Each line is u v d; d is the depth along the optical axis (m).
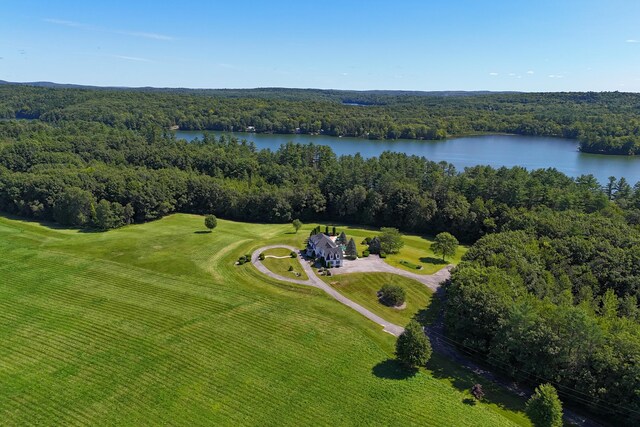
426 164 145.12
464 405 49.53
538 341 51.06
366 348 59.59
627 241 75.94
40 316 64.25
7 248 90.81
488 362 56.53
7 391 48.72
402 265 87.94
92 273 79.88
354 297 74.81
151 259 87.56
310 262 88.19
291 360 55.97
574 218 90.50
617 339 49.81
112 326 62.19
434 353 60.16
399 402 49.28
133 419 45.38
